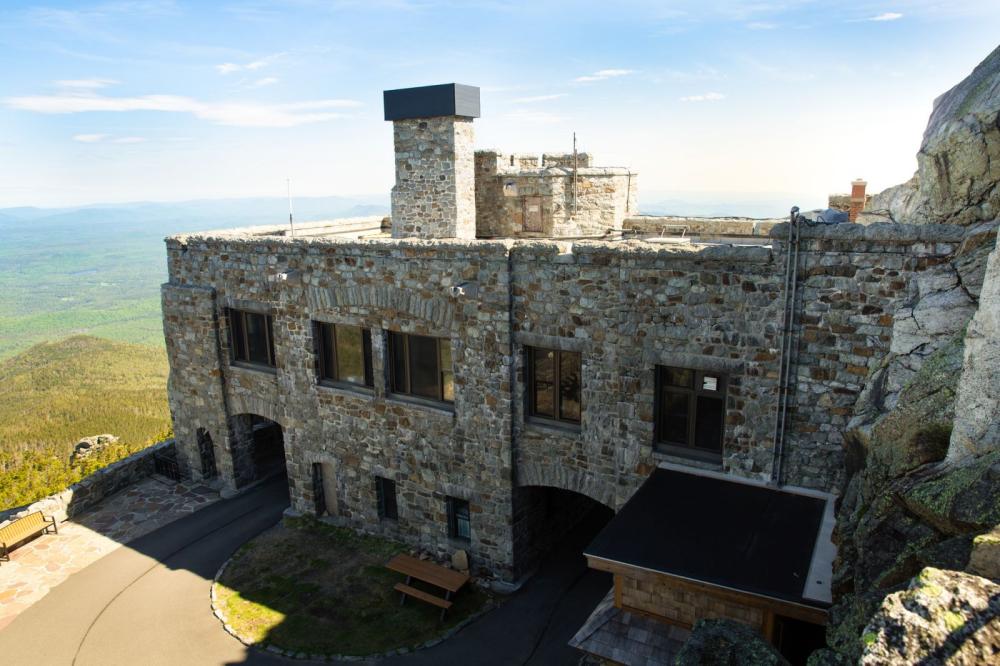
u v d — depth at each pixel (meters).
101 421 69.88
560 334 11.88
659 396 11.45
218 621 13.08
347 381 15.29
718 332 10.41
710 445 11.22
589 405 11.91
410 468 14.46
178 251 17.66
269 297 15.80
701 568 8.69
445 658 11.79
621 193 19.38
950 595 4.21
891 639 4.15
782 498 10.16
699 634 6.11
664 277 10.66
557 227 18.97
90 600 13.89
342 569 14.48
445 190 18.11
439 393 13.88
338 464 15.70
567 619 12.63
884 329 9.19
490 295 12.33
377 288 13.80
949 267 8.32
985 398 5.66
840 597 6.95
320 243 14.36
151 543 16.05
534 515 14.07
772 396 10.21
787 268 9.62
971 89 9.16
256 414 17.73
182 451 19.27
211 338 17.28
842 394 9.67
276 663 11.90
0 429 69.06
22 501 24.81
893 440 6.88
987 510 5.08
